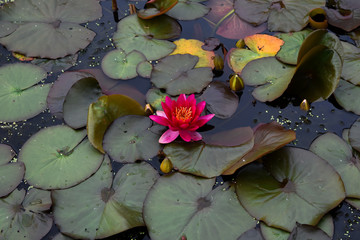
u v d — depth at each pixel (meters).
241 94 2.52
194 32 2.99
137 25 3.00
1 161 2.14
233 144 2.10
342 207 1.89
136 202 1.91
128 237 1.83
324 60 2.37
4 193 1.98
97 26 3.06
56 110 2.41
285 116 2.37
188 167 2.01
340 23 2.90
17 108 2.43
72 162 2.10
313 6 3.04
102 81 2.59
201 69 2.61
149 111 2.33
